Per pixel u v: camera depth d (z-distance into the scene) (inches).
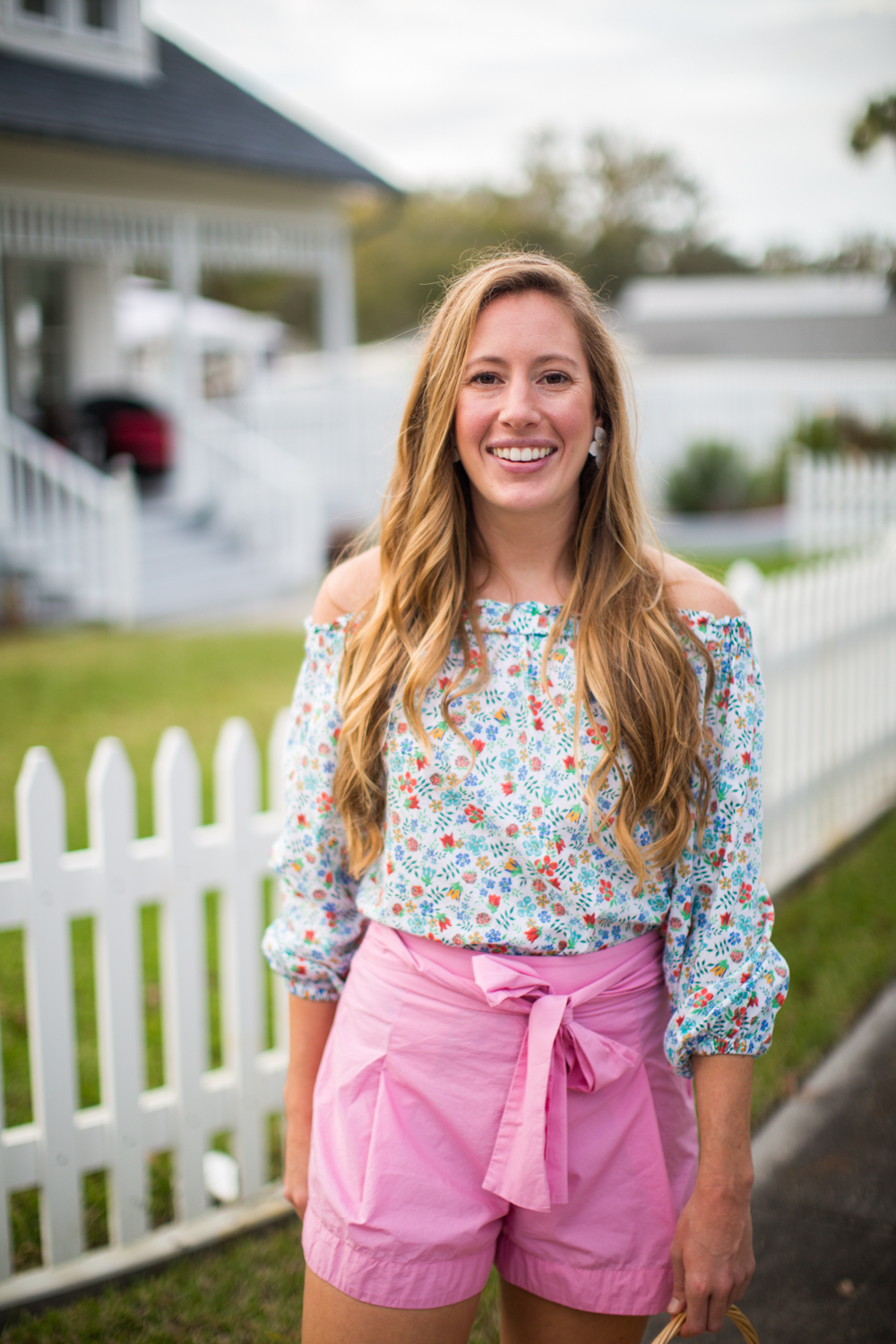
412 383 63.4
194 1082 107.7
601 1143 60.0
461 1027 59.5
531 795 58.4
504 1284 64.2
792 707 191.8
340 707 62.7
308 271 611.5
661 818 59.9
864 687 220.5
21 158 470.0
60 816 99.7
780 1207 107.2
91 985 153.3
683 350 1323.8
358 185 581.6
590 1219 60.2
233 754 110.4
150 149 488.7
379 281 2365.9
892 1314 93.7
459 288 61.4
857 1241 102.3
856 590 215.3
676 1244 59.4
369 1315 58.4
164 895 106.1
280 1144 120.2
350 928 66.7
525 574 62.8
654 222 2539.4
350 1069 61.4
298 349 1913.1
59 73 500.7
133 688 309.4
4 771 235.6
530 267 59.9
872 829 213.8
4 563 422.0
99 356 591.8
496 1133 59.3
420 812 59.6
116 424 537.0
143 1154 104.5
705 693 60.3
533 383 59.2
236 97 583.8
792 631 190.9
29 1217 108.7
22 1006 146.7
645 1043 61.7
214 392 764.6
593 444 64.5
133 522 420.8
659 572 62.2
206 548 489.7
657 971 62.7
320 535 499.2
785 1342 90.7
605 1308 60.6
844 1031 138.2
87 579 425.7
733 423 790.5
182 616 434.3
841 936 162.7
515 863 59.2
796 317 1341.0
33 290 564.1
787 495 764.0
